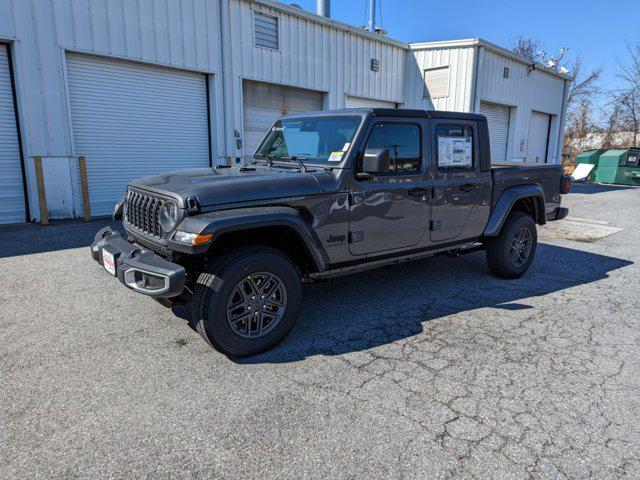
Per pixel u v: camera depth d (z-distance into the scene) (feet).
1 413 8.83
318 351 11.70
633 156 73.56
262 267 10.99
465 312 14.60
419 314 14.39
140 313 14.01
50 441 8.04
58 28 30.01
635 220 34.60
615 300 15.93
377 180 13.21
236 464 7.55
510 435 8.39
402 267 19.97
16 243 23.43
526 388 10.03
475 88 55.83
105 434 8.26
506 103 63.00
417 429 8.52
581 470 7.50
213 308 10.44
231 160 40.70
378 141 13.21
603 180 75.15
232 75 39.55
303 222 11.48
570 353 11.78
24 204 30.91
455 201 15.35
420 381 10.27
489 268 18.17
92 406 9.12
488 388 10.01
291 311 11.70
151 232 11.51
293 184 11.68
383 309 14.79
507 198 17.12
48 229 27.55
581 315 14.46
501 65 60.18
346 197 12.54
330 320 13.83
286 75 43.83
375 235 13.42
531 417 8.96
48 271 18.35
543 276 18.94
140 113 35.45
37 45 29.35
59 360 11.02
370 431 8.45
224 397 9.51
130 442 8.05
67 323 13.23
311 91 47.29
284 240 12.23
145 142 36.11
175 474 7.30
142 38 33.86
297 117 15.08
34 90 29.58
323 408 9.16
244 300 10.98
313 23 45.52
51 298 15.26
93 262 19.71
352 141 12.75
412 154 14.10
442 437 8.30
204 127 39.55
